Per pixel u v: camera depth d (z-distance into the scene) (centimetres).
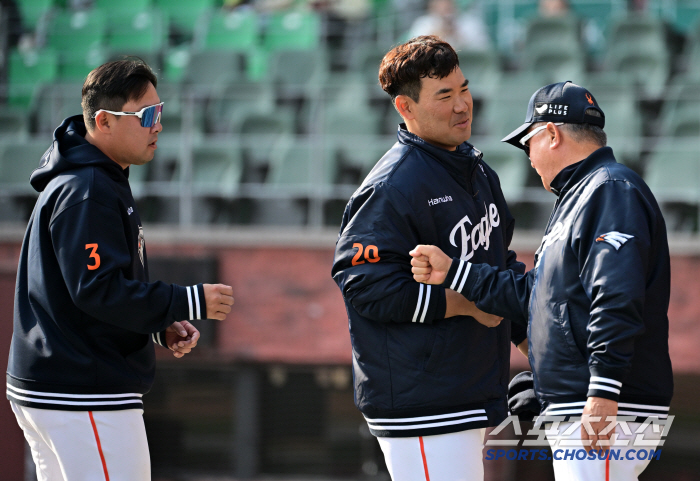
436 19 3147
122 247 832
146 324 826
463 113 855
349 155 2342
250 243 2100
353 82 2956
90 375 838
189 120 2367
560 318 784
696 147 2200
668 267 811
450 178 869
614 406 723
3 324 2127
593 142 824
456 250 861
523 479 2014
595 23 3259
